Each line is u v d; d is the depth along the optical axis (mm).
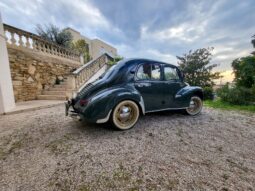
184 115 3900
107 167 1655
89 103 2434
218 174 1518
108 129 2836
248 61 6258
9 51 5738
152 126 3014
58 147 2143
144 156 1876
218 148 2092
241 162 1739
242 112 4410
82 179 1467
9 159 1842
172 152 1975
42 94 7121
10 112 4176
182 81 3658
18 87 6070
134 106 2820
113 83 2727
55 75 8227
